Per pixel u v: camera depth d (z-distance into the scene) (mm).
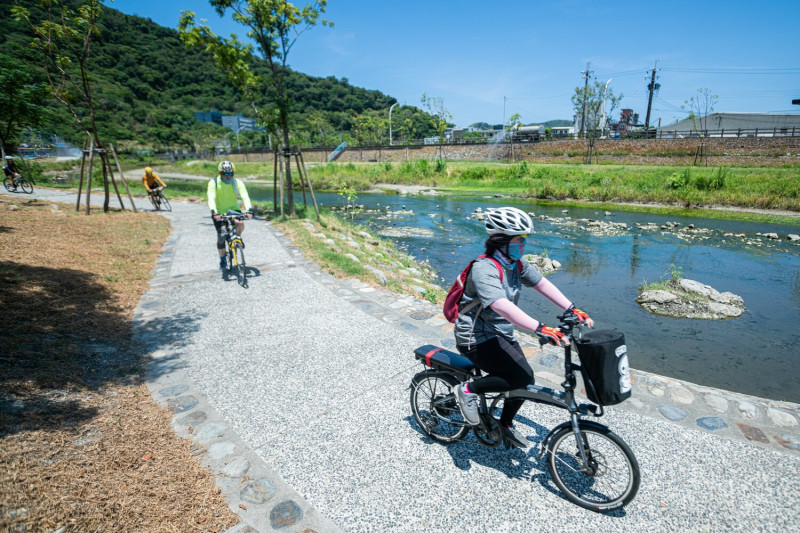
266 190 36875
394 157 56969
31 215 11125
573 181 30281
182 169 66312
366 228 16234
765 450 3215
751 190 22891
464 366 2980
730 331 7426
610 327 7656
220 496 2756
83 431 3229
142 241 10156
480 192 30281
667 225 17172
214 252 9664
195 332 5469
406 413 3744
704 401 3869
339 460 3145
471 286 2660
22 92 21938
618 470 2666
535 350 4992
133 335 5305
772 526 2533
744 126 48562
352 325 5711
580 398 3920
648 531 2508
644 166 36062
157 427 3473
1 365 3908
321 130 89375
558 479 2777
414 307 6395
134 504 2562
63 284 6426
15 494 2387
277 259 9078
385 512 2664
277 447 3283
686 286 9367
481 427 2965
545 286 2645
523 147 49562
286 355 4855
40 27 12484
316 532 2502
